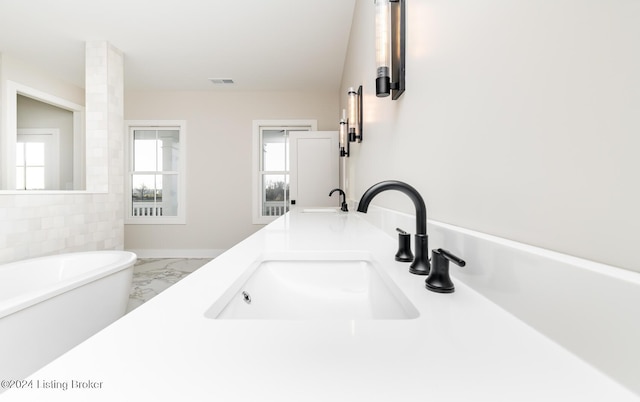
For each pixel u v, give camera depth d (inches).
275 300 28.8
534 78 16.6
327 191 151.4
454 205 26.2
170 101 172.1
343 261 32.9
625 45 11.6
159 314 15.3
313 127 173.2
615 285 10.5
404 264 27.0
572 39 14.1
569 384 10.1
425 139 33.1
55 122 174.4
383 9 39.6
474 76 22.9
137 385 9.6
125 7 99.3
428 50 32.2
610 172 12.2
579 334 11.8
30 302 46.5
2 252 75.4
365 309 28.4
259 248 34.3
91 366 10.6
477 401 9.2
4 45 122.2
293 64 140.5
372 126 67.4
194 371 10.4
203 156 172.6
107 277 63.4
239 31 113.0
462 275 21.5
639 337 9.7
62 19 105.8
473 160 23.1
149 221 172.7
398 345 12.5
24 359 45.9
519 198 17.8
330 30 112.5
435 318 15.3
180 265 155.9
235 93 173.3
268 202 178.1
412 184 37.6
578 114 13.8
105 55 118.5
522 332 14.0
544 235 15.7
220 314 18.2
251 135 173.2
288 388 9.6
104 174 118.0
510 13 18.6
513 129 18.4
